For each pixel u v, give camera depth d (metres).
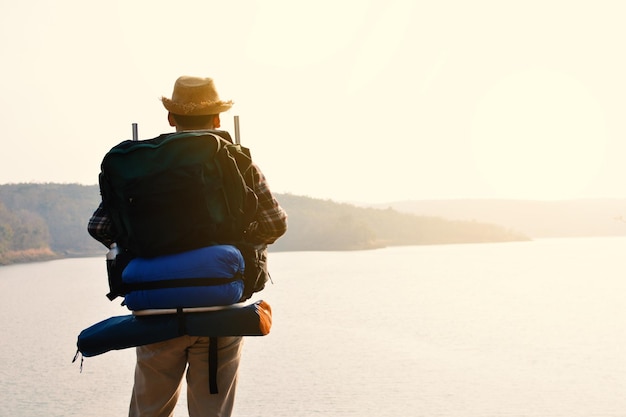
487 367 24.33
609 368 24.11
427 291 66.38
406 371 23.08
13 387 18.97
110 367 21.62
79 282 82.75
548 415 16.75
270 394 19.28
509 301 55.78
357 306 51.38
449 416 16.66
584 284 74.75
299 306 51.66
